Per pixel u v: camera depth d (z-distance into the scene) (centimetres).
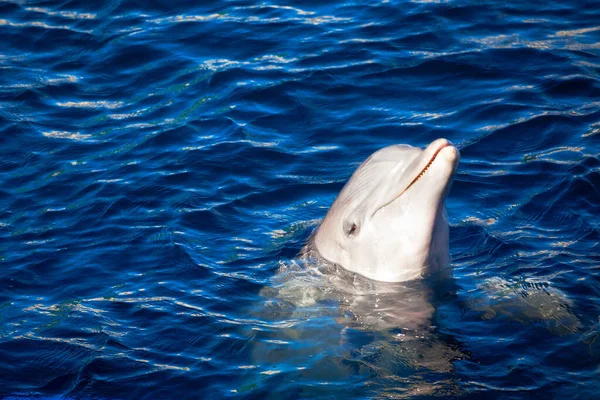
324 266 1817
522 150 2308
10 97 2756
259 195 2184
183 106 2656
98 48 3030
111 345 1647
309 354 1599
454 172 1598
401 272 1720
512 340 1585
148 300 1783
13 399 1515
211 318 1717
